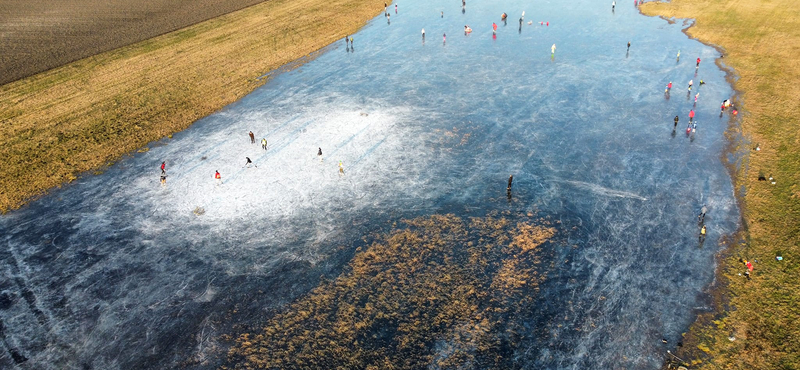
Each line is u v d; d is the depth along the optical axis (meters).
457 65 72.31
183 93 66.12
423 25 91.94
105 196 45.88
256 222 41.84
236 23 96.44
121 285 36.06
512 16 93.88
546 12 94.94
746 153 46.38
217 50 82.25
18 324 33.19
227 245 39.50
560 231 38.97
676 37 77.25
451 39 83.56
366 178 46.81
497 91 63.00
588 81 64.31
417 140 52.56
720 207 40.16
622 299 32.78
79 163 50.94
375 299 33.84
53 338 32.09
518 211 41.41
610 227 39.09
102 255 38.94
